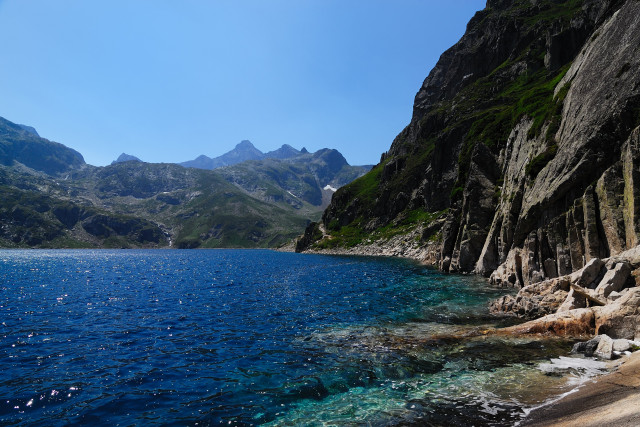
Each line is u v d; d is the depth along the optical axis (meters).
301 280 50.94
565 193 31.56
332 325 23.84
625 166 26.39
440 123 131.50
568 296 21.92
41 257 156.50
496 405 11.37
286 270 69.81
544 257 32.88
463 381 13.59
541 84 90.50
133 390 14.20
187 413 12.22
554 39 90.31
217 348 19.50
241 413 12.11
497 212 47.28
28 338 21.83
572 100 40.06
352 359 16.89
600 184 27.77
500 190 50.97
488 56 135.00
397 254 96.56
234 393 13.71
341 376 14.90
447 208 99.19
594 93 34.69
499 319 23.61
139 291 42.94
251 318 26.80
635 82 28.92
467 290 35.75
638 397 9.68
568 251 30.02
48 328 24.31
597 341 15.85
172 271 75.62
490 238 46.09
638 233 23.61
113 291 43.09
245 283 50.00
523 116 53.69
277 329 23.34
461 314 25.61
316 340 20.48
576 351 15.87
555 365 14.42
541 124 45.31
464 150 76.75
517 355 16.06
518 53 119.12
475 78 138.50
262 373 15.66
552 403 10.92
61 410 12.59
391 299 32.44
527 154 45.62
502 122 69.25
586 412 9.65
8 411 12.51
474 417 10.68
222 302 34.16
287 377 15.07
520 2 141.62
